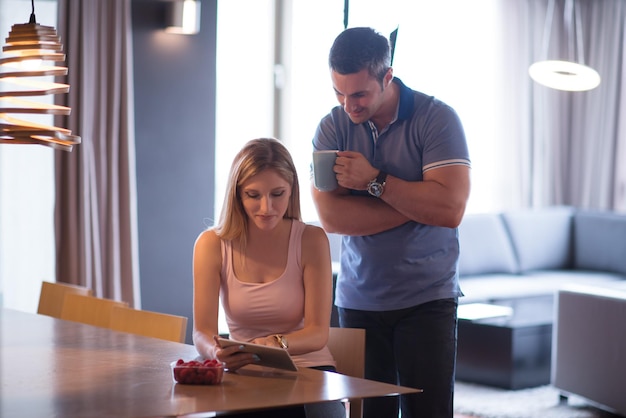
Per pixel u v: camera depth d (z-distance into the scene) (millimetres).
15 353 2641
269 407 1984
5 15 5258
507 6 8000
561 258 7730
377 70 2797
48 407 1988
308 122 7074
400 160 2975
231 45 6691
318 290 2695
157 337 3045
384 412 3051
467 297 6090
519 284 6699
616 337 4637
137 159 5688
